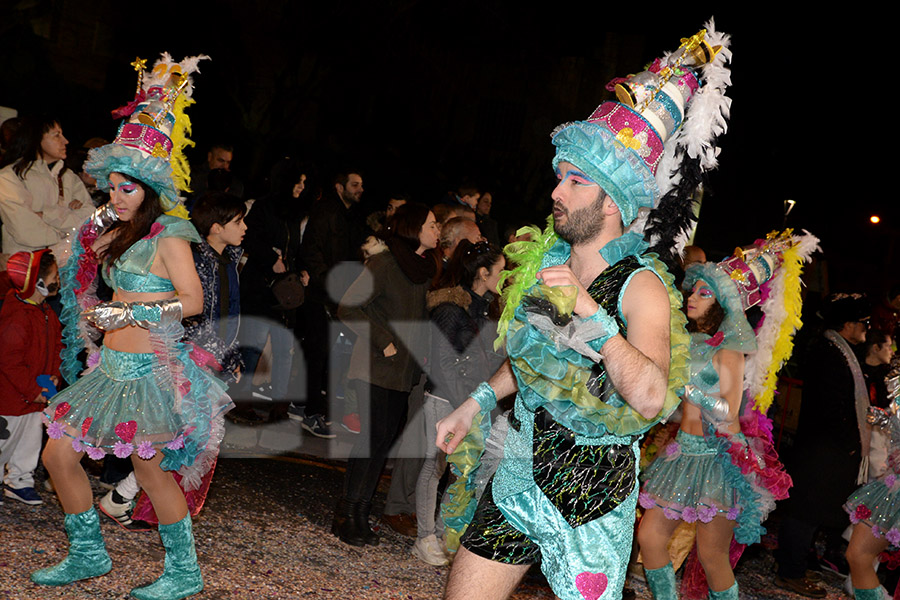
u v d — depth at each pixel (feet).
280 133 48.83
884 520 13.83
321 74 48.75
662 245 8.62
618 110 7.82
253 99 47.55
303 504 16.78
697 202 9.02
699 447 12.51
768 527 22.63
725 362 12.37
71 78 45.62
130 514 13.53
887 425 14.60
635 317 7.28
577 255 8.07
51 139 16.17
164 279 11.23
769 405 13.76
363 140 61.31
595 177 7.57
